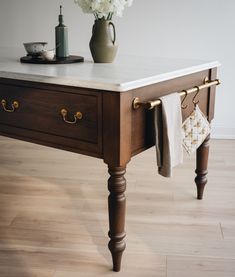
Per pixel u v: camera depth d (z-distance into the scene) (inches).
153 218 89.2
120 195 67.0
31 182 108.8
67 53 88.7
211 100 91.4
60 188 105.2
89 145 65.9
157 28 145.6
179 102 72.7
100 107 62.8
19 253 75.9
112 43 85.0
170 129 69.7
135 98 64.6
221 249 77.4
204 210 93.0
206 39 143.5
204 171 96.0
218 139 148.8
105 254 76.0
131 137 65.9
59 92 66.9
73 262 73.4
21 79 70.5
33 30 154.9
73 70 73.9
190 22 142.9
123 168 65.6
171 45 146.4
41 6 151.6
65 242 79.8
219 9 139.9
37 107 70.6
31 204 95.9
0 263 72.8
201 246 78.4
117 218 67.9
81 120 65.6
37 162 124.3
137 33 147.4
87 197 100.0
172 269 71.3
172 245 78.7
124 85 60.3
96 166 121.1
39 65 80.9
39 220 88.4
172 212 92.0
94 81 62.1
